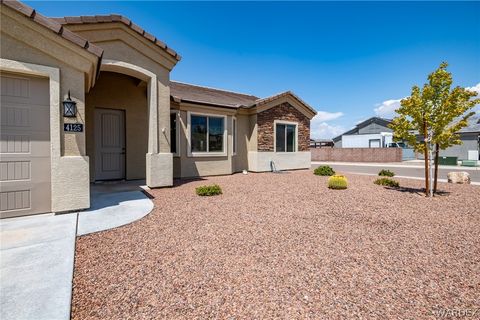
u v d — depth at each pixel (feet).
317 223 16.02
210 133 39.55
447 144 24.91
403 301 8.07
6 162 15.48
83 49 16.98
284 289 8.70
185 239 13.20
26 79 16.02
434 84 24.06
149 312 7.44
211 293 8.43
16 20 14.80
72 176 17.37
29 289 8.33
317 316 7.34
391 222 16.33
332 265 10.45
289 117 49.90
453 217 17.52
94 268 10.02
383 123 130.31
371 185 31.89
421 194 26.02
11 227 14.21
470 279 9.41
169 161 28.32
